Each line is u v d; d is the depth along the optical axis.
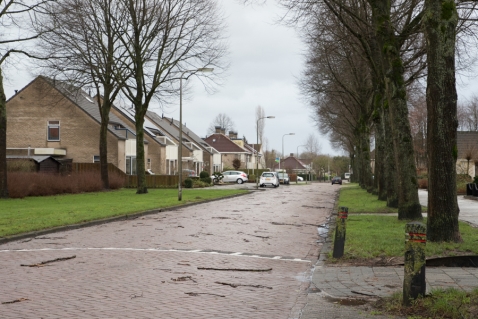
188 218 19.09
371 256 9.93
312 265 9.84
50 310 6.44
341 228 10.16
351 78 33.25
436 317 5.72
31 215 17.77
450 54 10.73
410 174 15.80
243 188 49.53
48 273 8.76
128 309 6.51
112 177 39.75
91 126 46.78
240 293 7.44
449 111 10.80
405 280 6.33
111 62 30.62
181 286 7.82
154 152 57.75
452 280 7.78
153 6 31.03
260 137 99.38
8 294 7.25
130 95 32.91
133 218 19.12
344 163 124.38
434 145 10.92
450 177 10.91
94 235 13.98
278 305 6.81
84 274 8.67
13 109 47.03
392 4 21.02
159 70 32.38
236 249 11.61
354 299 7.02
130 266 9.41
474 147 51.53
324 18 22.38
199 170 75.44
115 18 30.95
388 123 21.47
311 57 34.28
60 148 46.72
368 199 27.94
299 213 21.86
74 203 24.47
